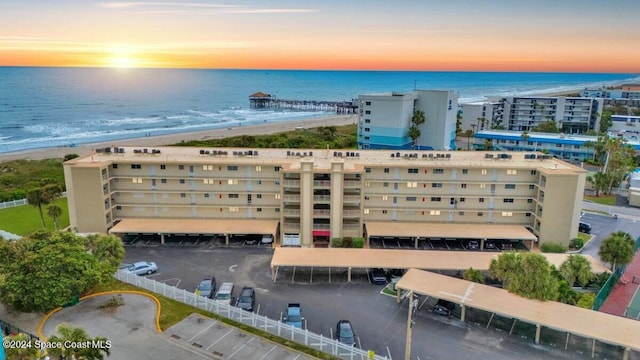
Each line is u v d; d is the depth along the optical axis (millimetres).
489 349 44625
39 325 45938
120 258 55938
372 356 40562
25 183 115625
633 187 103812
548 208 70250
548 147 146500
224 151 80000
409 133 141875
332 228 71125
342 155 79812
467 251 67062
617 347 45344
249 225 73312
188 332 45719
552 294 48844
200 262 65125
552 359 43094
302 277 60688
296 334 44781
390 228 72250
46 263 46781
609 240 60594
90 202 71250
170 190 75000
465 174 73562
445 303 52312
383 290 57156
